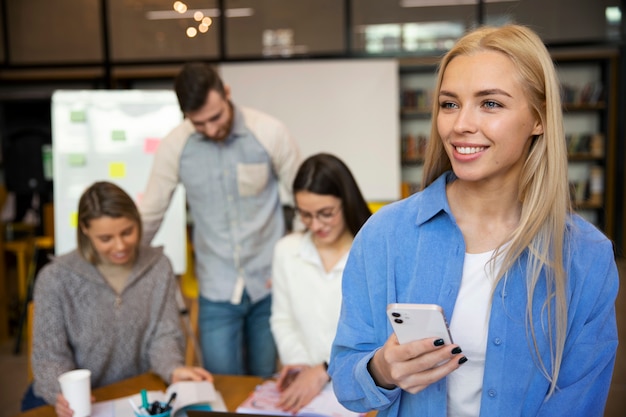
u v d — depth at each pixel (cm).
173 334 193
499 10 554
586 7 546
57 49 579
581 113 637
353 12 563
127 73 622
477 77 84
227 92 218
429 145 99
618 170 623
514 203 93
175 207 326
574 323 90
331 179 172
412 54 564
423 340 81
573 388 90
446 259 92
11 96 628
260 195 231
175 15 570
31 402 187
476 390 91
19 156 508
